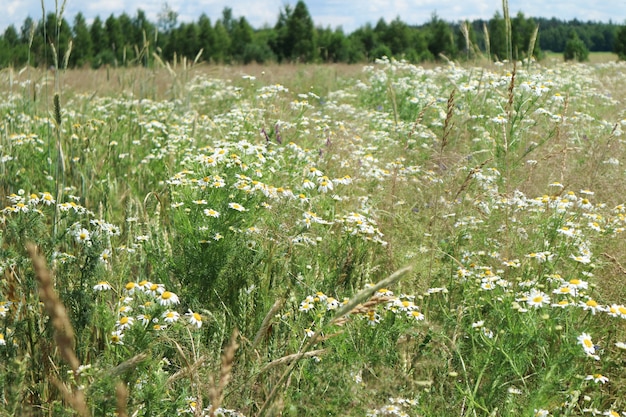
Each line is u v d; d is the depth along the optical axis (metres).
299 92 12.20
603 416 2.81
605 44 73.38
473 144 7.06
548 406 2.71
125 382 2.33
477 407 2.81
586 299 3.20
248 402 2.49
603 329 3.19
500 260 3.97
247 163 4.34
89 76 15.26
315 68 18.94
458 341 3.10
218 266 3.49
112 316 2.71
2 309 2.73
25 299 2.88
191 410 2.46
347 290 3.49
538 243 4.04
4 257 2.89
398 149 6.88
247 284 3.47
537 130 7.38
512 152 5.80
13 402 2.06
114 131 7.24
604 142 6.59
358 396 2.50
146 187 5.77
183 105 9.38
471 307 3.39
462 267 3.81
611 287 3.62
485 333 3.02
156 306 2.68
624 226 4.51
